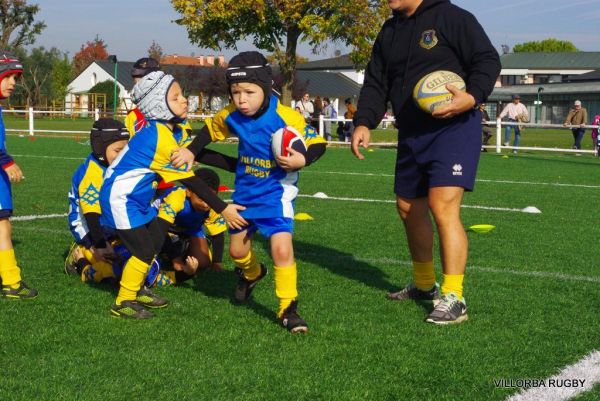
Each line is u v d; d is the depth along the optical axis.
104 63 77.31
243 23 30.80
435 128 4.48
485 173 15.31
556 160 19.61
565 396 3.27
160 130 4.37
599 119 24.58
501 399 3.23
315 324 4.32
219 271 5.83
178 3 29.83
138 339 3.99
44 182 11.70
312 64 98.69
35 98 71.06
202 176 5.55
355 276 5.64
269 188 4.25
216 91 58.22
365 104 4.81
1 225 4.75
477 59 4.45
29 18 65.50
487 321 4.43
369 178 13.70
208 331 4.16
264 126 4.21
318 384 3.35
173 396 3.20
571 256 6.53
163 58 72.69
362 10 30.55
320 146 4.27
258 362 3.63
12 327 4.16
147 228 4.68
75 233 5.37
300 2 29.44
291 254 4.21
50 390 3.23
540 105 77.06
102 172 5.11
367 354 3.78
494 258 6.39
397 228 7.91
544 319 4.50
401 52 4.64
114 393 3.21
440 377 3.47
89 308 4.60
